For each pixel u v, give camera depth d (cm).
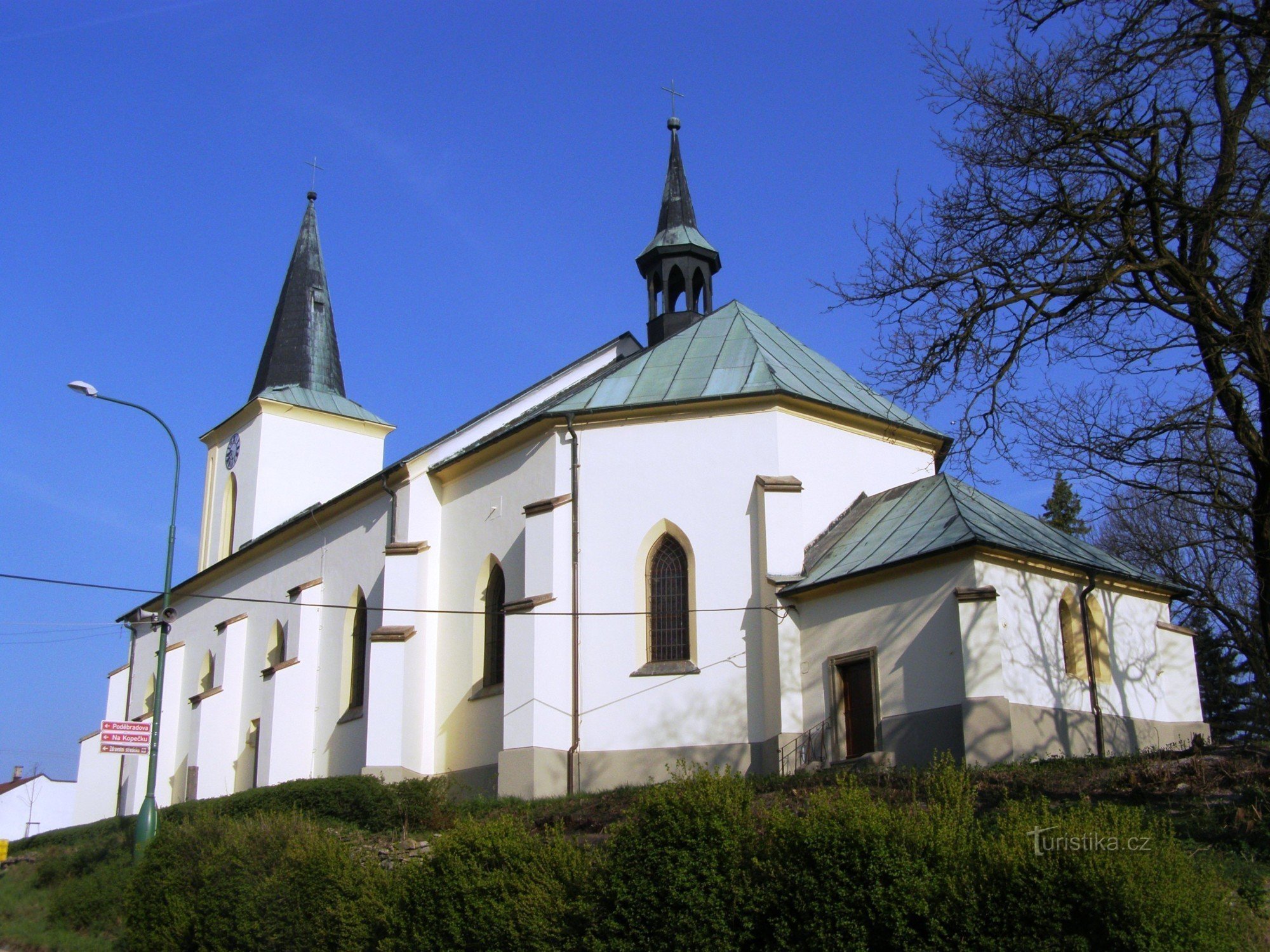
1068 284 2062
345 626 3609
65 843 3538
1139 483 2166
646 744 2645
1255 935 1205
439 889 1548
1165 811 1669
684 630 2728
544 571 2781
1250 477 2061
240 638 4206
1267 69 1927
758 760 2562
